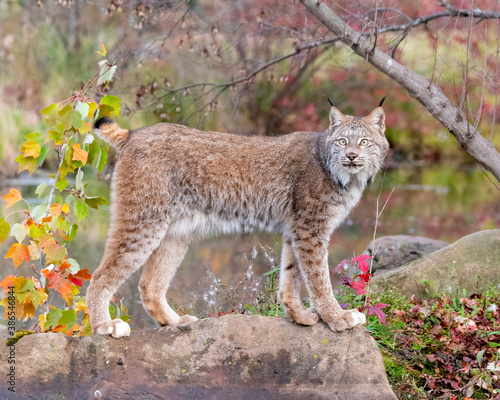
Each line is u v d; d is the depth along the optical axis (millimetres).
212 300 9023
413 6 15250
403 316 8344
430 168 30109
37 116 22953
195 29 13688
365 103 27578
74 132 7047
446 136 29156
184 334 6695
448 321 8000
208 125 21438
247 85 13633
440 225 17297
